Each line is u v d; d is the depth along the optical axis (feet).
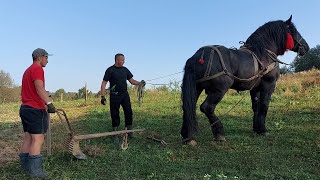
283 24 15.48
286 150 13.08
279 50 15.48
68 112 25.41
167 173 10.46
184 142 13.58
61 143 14.08
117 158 11.84
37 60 10.09
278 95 27.53
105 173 10.41
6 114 26.48
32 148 9.89
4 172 10.31
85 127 18.47
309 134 15.35
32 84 9.86
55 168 10.59
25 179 9.75
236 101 25.86
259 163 11.54
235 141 14.34
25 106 9.87
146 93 33.88
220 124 14.19
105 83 14.71
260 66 14.35
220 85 13.25
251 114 20.68
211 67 13.01
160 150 12.88
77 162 11.19
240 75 13.65
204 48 13.50
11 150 13.30
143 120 19.95
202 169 10.94
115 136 14.28
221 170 10.69
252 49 14.69
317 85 30.78
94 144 13.79
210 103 13.52
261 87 15.29
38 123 9.88
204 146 13.62
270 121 18.45
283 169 10.87
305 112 20.68
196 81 13.24
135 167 10.98
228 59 13.41
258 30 15.20
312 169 10.96
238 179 9.86
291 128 16.66
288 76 40.68
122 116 21.66
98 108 26.63
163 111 23.07
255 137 15.11
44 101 9.76
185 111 12.93
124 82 14.87
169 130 16.90
